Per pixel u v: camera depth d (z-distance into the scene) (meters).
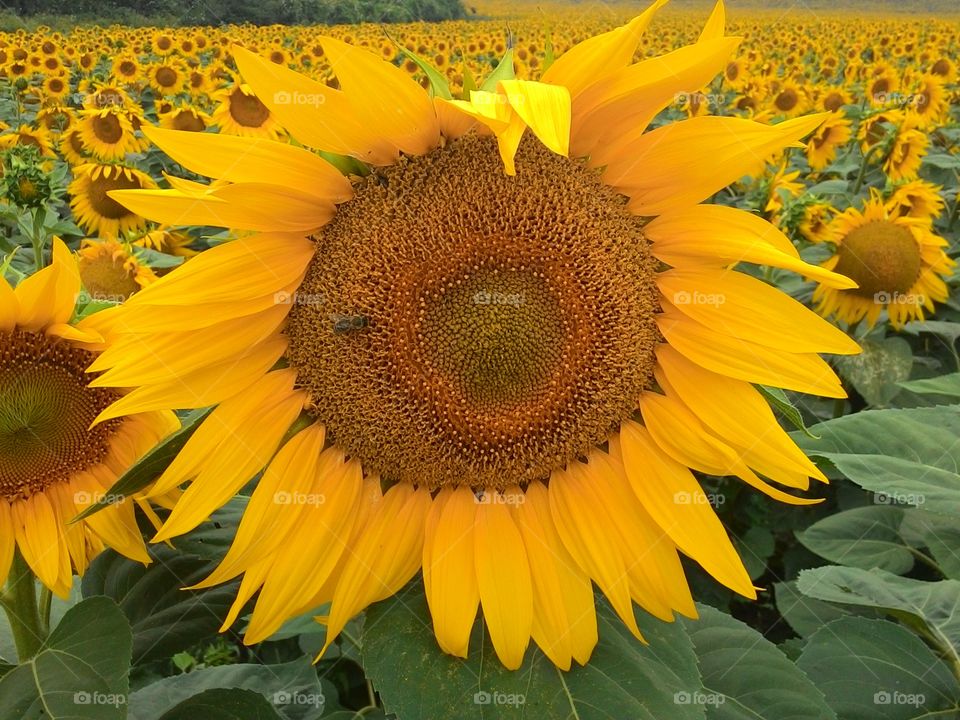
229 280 0.28
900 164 1.02
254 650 0.62
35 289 0.33
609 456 0.31
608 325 0.30
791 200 0.79
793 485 0.30
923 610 0.40
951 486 0.35
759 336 0.29
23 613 0.34
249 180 0.27
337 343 0.30
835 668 0.39
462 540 0.30
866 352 0.74
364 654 0.28
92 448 0.35
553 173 0.30
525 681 0.27
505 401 0.31
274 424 0.29
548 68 0.27
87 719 0.26
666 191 0.30
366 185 0.29
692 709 0.27
